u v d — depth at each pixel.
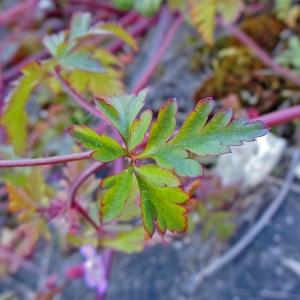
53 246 0.25
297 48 0.25
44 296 0.19
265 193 0.23
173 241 0.23
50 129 0.26
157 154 0.10
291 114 0.14
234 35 0.27
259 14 0.28
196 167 0.10
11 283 0.25
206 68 0.27
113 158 0.10
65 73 0.17
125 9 0.27
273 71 0.25
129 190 0.10
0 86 0.25
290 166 0.23
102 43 0.29
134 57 0.30
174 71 0.28
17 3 0.34
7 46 0.31
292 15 0.27
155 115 0.26
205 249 0.22
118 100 0.11
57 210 0.15
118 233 0.14
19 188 0.15
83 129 0.10
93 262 0.18
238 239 0.22
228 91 0.26
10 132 0.18
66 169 0.15
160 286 0.22
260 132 0.10
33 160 0.10
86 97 0.23
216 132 0.10
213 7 0.21
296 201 0.22
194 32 0.28
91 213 0.15
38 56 0.28
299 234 0.22
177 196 0.10
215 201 0.20
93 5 0.30
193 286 0.22
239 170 0.23
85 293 0.23
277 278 0.21
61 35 0.16
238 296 0.21
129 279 0.23
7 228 0.26
